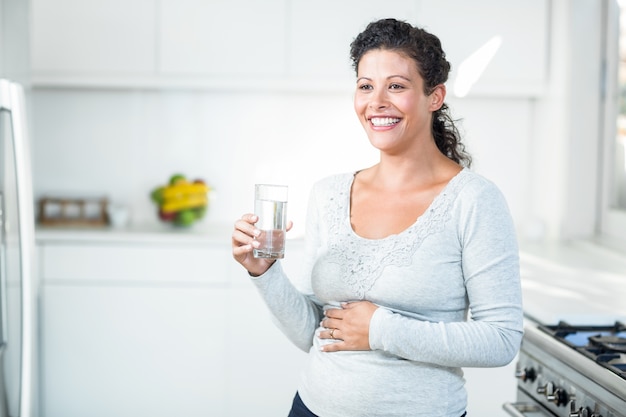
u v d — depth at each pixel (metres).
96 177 3.63
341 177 1.62
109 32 3.29
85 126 3.61
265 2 3.30
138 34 3.30
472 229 1.41
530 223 3.48
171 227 3.48
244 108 3.64
